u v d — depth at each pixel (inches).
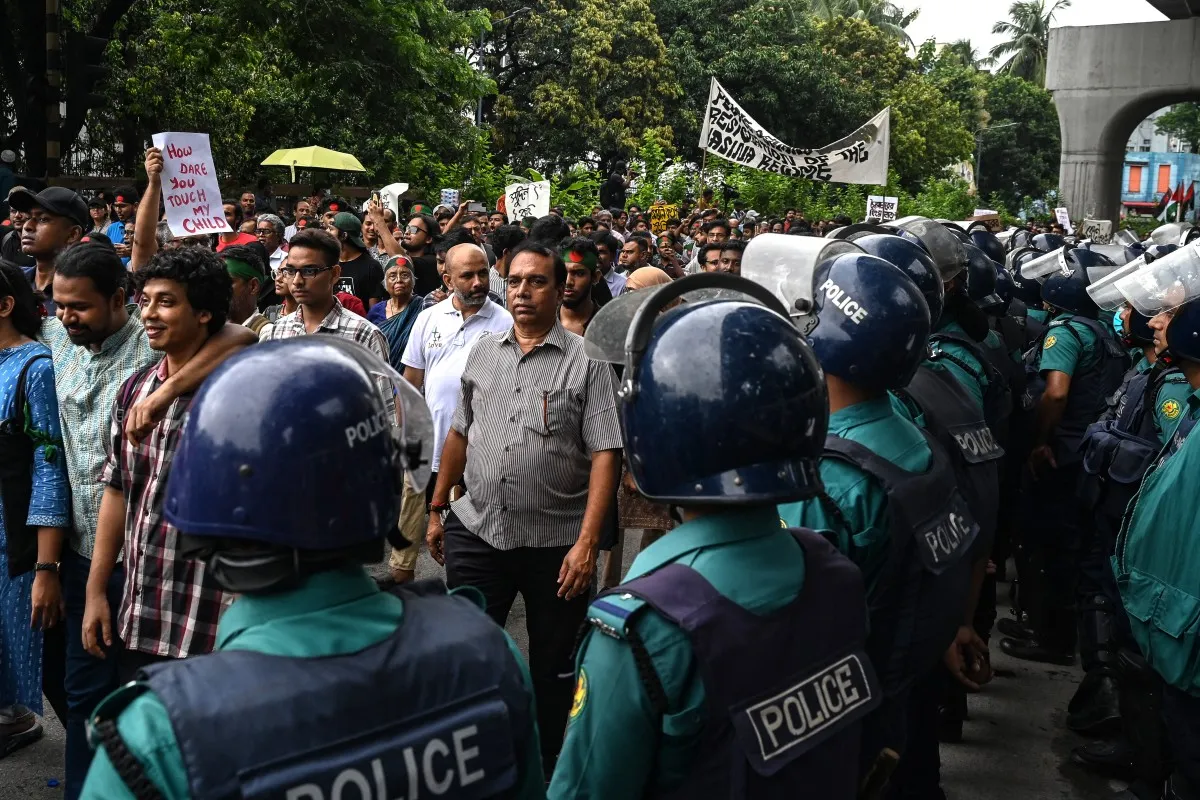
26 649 150.4
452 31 787.4
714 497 66.2
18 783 152.0
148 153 205.2
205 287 112.4
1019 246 366.9
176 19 681.6
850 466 90.9
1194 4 1422.2
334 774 51.4
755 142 589.0
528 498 144.3
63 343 143.3
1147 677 137.5
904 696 92.5
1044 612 207.3
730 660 64.4
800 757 66.3
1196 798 120.6
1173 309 128.4
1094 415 196.9
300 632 54.0
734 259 294.7
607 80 1211.9
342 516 54.9
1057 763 167.8
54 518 130.8
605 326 89.3
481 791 56.0
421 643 56.5
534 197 493.4
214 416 55.0
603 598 66.7
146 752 48.8
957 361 147.1
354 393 56.6
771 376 67.3
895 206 594.2
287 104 821.2
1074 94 1486.2
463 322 209.0
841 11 1980.8
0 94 655.1
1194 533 115.2
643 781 66.7
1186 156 3225.9
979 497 116.0
